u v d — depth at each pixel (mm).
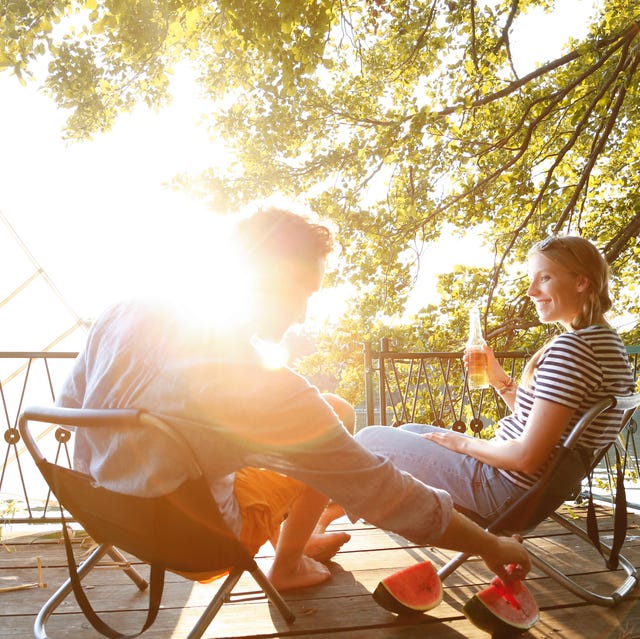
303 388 1440
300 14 6047
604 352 2143
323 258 1618
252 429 1421
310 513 2451
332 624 2246
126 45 6930
